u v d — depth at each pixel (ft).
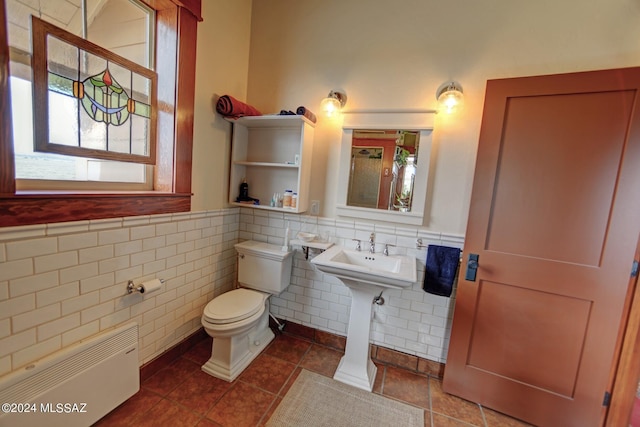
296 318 7.40
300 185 6.38
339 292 6.92
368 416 5.00
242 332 5.66
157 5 5.03
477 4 5.41
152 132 5.24
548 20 5.01
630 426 4.98
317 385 5.65
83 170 4.49
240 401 5.13
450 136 5.74
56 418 3.77
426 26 5.78
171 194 5.44
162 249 5.45
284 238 7.30
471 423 5.05
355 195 6.51
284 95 7.02
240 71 7.02
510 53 5.27
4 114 3.16
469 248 5.35
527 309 5.04
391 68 6.07
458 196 5.78
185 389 5.33
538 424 5.07
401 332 6.40
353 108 6.40
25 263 3.48
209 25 5.90
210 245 6.75
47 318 3.76
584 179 4.54
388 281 4.86
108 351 4.40
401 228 6.19
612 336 4.50
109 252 4.48
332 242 6.78
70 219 3.90
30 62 3.54
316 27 6.63
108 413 4.66
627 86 4.19
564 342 4.84
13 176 3.29
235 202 7.16
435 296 6.09
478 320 5.41
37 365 3.58
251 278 7.03
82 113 4.08
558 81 4.55
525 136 4.85
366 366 5.82
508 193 5.02
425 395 5.64
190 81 5.52
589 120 4.45
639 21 4.55
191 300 6.37
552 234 4.79
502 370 5.29
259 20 7.12
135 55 5.07
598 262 4.54
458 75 5.62
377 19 6.12
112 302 4.61
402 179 6.12
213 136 6.43
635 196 4.25
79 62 3.99
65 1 4.05
